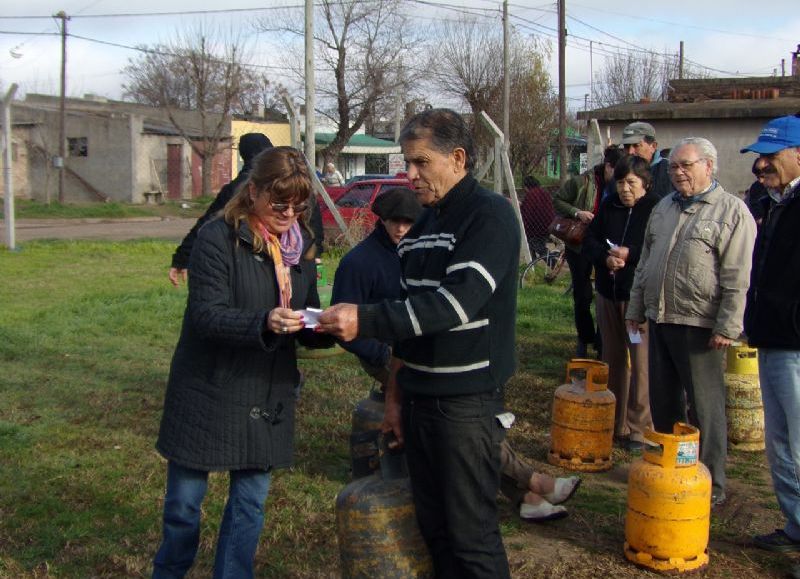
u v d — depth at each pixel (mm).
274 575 4059
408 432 3213
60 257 16141
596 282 6012
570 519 4754
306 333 3492
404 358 3166
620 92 46094
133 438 5918
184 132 40750
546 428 6391
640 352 5746
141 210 34094
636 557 4199
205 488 3461
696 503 4102
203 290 3275
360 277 4465
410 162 3102
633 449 5844
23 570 4055
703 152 4691
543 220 13711
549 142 38094
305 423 6301
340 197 16312
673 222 4832
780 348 4121
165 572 3480
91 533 4449
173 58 44156
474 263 2953
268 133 44094
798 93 24594
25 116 39094
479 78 36625
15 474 5215
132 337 9164
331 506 4824
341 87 36062
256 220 3373
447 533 3184
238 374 3322
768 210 4250
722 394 4836
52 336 9062
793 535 4344
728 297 4582
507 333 3137
